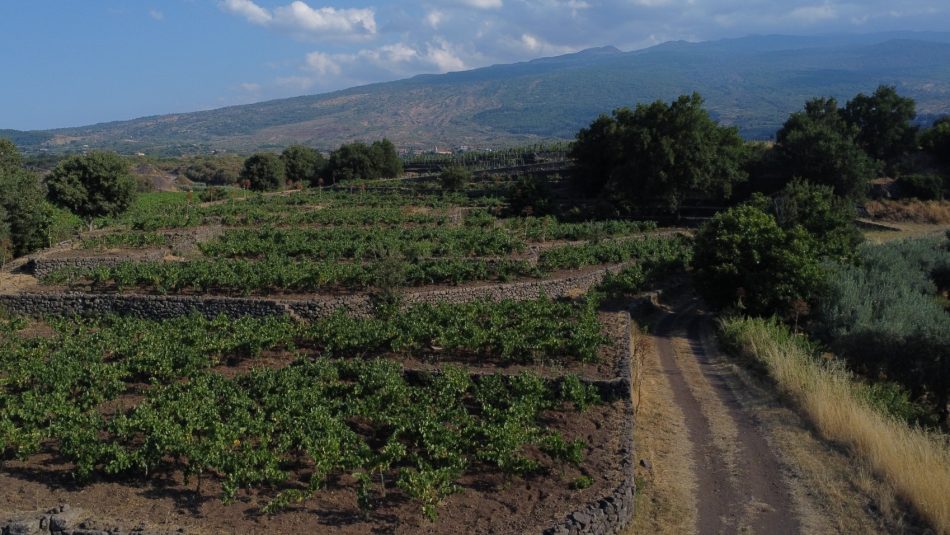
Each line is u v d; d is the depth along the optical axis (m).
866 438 19.69
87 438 16.31
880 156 88.12
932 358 26.61
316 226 54.59
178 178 127.31
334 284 34.75
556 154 118.06
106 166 59.00
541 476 16.67
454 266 37.34
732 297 38.94
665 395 25.77
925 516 16.02
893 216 74.06
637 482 17.59
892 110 87.25
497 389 20.98
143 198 78.69
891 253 46.91
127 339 25.61
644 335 33.84
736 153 75.94
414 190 87.06
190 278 33.88
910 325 29.56
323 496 15.46
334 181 109.62
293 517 14.41
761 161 81.75
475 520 14.47
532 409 19.19
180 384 20.95
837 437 20.81
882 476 18.12
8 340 26.39
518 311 30.34
